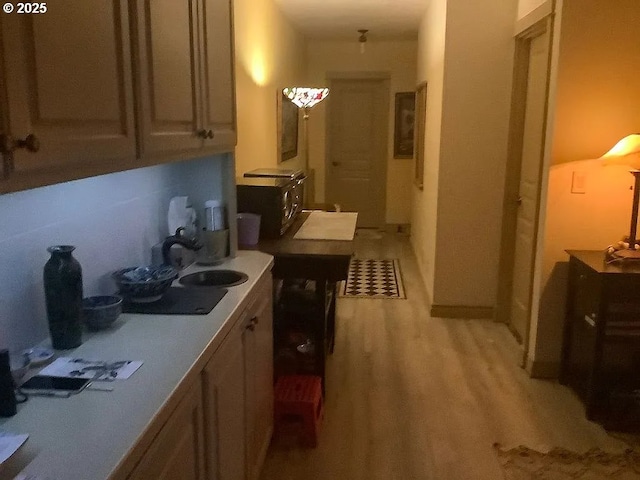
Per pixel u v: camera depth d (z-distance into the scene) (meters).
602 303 2.89
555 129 3.26
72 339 1.62
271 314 2.68
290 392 2.90
